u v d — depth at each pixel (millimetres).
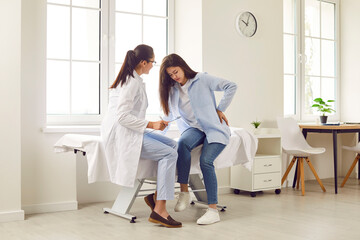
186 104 3439
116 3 4516
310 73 5832
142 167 3299
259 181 4508
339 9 6098
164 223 3186
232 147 3709
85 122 4309
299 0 5695
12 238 2922
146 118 4660
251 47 4902
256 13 4949
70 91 4250
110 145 3221
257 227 3182
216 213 3346
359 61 5887
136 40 4629
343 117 6086
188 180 3773
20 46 3467
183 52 4781
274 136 4621
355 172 5883
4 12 3412
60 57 4211
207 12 4586
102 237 2924
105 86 4406
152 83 4734
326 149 5848
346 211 3746
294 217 3512
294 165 5242
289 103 5645
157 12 4766
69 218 3518
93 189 4184
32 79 3736
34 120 3740
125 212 3502
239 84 4809
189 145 3381
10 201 3451
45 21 3789
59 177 3818
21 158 3689
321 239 2854
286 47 5613
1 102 3410
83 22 4328
